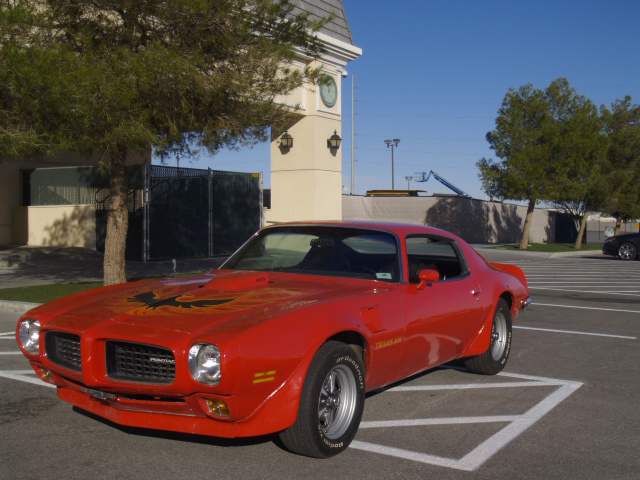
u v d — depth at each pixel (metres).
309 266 4.83
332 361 3.68
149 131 8.02
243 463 3.67
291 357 3.45
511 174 27.62
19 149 7.62
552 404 5.02
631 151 32.75
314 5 17.25
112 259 9.81
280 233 5.23
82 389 3.75
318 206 17.50
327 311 3.80
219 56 9.20
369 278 4.58
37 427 4.32
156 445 3.96
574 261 23.17
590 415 4.74
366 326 4.03
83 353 3.55
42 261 15.41
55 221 17.64
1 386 5.41
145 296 4.18
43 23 8.27
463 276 5.46
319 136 17.47
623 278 16.20
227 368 3.20
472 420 4.58
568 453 3.94
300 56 16.31
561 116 28.70
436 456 3.86
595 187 31.03
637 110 34.09
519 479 3.53
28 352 4.05
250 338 3.32
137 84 8.06
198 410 3.38
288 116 10.84
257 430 3.39
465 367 6.32
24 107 7.52
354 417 3.89
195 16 8.62
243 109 9.32
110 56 8.21
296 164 17.64
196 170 17.44
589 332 8.37
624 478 3.56
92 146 7.97
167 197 16.59
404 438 4.18
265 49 9.30
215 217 18.11
